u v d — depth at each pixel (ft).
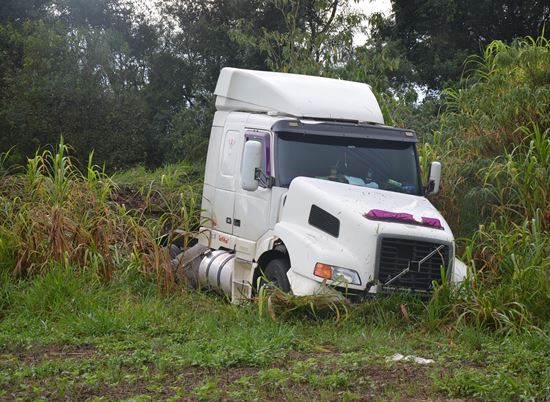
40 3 107.55
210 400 23.44
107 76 85.25
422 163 46.80
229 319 34.63
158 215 48.57
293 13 90.79
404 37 102.53
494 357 28.96
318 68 63.21
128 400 22.82
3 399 23.59
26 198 43.11
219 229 42.57
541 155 43.62
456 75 94.43
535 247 36.22
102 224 41.11
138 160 83.41
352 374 26.50
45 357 28.81
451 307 34.30
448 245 35.22
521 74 51.85
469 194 44.24
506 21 101.04
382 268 34.60
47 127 79.00
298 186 37.14
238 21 74.59
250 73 42.96
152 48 105.50
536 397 24.53
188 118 87.66
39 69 81.56
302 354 29.86
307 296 34.14
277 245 37.86
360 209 35.29
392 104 55.93
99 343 31.01
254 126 40.55
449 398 24.53
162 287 38.86
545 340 31.12
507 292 34.81
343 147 39.29
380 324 33.35
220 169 42.96
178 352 29.04
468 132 50.65
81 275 38.19
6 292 36.88
